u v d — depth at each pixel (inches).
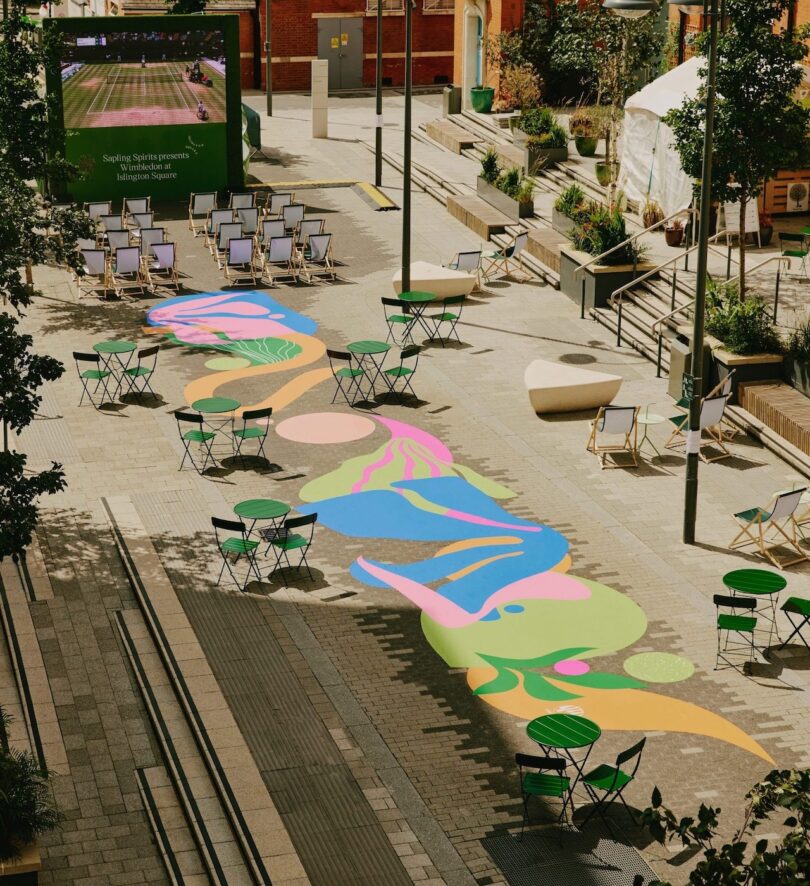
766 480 829.2
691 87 1171.3
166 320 1115.3
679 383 930.1
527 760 530.6
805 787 335.9
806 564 734.5
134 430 906.7
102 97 1427.2
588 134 1473.9
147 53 1424.7
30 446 880.3
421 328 1091.3
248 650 660.7
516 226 1301.7
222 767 570.9
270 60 1861.5
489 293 1173.1
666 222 1159.0
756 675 639.1
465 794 557.6
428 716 610.2
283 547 716.7
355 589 716.0
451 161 1568.7
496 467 855.1
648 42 1446.9
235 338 1074.7
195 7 1646.2
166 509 799.1
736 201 961.5
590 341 1058.1
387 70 2107.5
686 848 523.2
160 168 1465.3
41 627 690.2
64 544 764.6
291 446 884.0
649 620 686.5
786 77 909.8
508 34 1670.8
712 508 796.6
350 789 560.4
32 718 620.1
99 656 668.1
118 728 614.9
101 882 524.1
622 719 605.9
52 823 486.9
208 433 846.5
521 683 634.8
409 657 655.8
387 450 878.4
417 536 770.8
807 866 320.5
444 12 2100.1
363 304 1152.2
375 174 1504.7
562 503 807.7
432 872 512.1
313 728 601.0
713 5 689.0
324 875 510.6
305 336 1079.6
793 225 1200.8
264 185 1503.4
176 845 540.7
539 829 535.5
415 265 1164.5
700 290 723.4
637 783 562.3
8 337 645.9
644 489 822.5
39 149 1172.5
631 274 1097.4
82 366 1014.4
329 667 647.8
